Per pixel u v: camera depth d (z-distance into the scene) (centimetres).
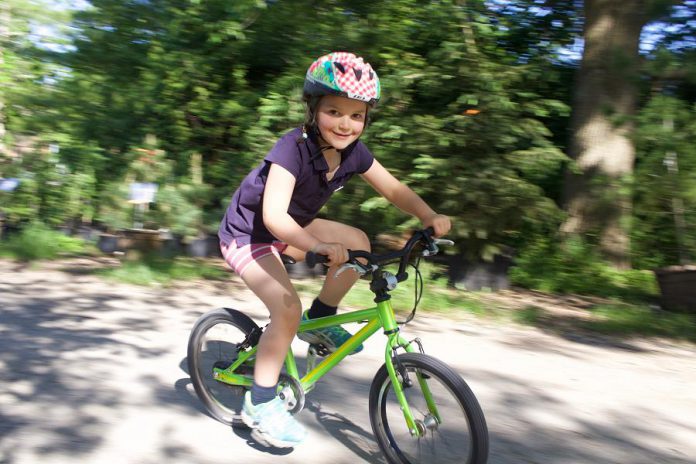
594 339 547
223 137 899
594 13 860
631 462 301
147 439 294
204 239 823
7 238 852
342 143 261
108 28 932
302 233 251
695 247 806
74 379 364
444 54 762
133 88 888
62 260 768
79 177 888
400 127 735
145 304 563
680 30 820
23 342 428
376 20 813
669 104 744
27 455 273
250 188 279
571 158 881
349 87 248
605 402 380
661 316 634
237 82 859
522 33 947
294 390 284
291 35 855
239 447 292
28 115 945
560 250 851
